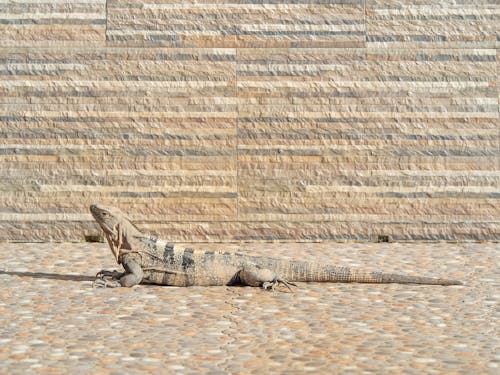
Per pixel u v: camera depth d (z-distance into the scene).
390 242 12.24
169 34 12.27
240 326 7.49
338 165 12.27
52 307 8.15
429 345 6.88
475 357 6.52
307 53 12.30
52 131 12.15
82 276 9.73
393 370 6.18
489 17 12.35
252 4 12.31
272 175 12.24
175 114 12.21
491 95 12.34
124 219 9.25
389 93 12.29
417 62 12.32
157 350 6.69
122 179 12.16
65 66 12.19
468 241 12.28
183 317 7.81
